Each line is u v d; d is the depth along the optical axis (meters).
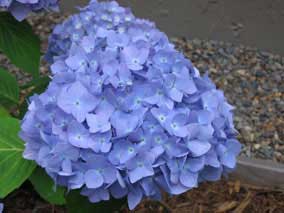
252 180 0.69
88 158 0.37
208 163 0.40
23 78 0.90
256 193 0.68
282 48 1.01
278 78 0.93
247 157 0.73
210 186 0.68
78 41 0.52
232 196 0.67
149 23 0.51
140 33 0.46
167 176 0.38
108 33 0.44
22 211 0.62
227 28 1.03
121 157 0.37
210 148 0.39
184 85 0.40
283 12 0.99
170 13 1.04
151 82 0.39
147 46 0.42
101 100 0.39
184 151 0.38
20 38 0.59
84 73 0.40
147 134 0.38
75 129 0.37
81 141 0.37
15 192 0.64
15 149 0.44
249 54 1.00
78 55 0.42
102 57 0.41
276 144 0.78
